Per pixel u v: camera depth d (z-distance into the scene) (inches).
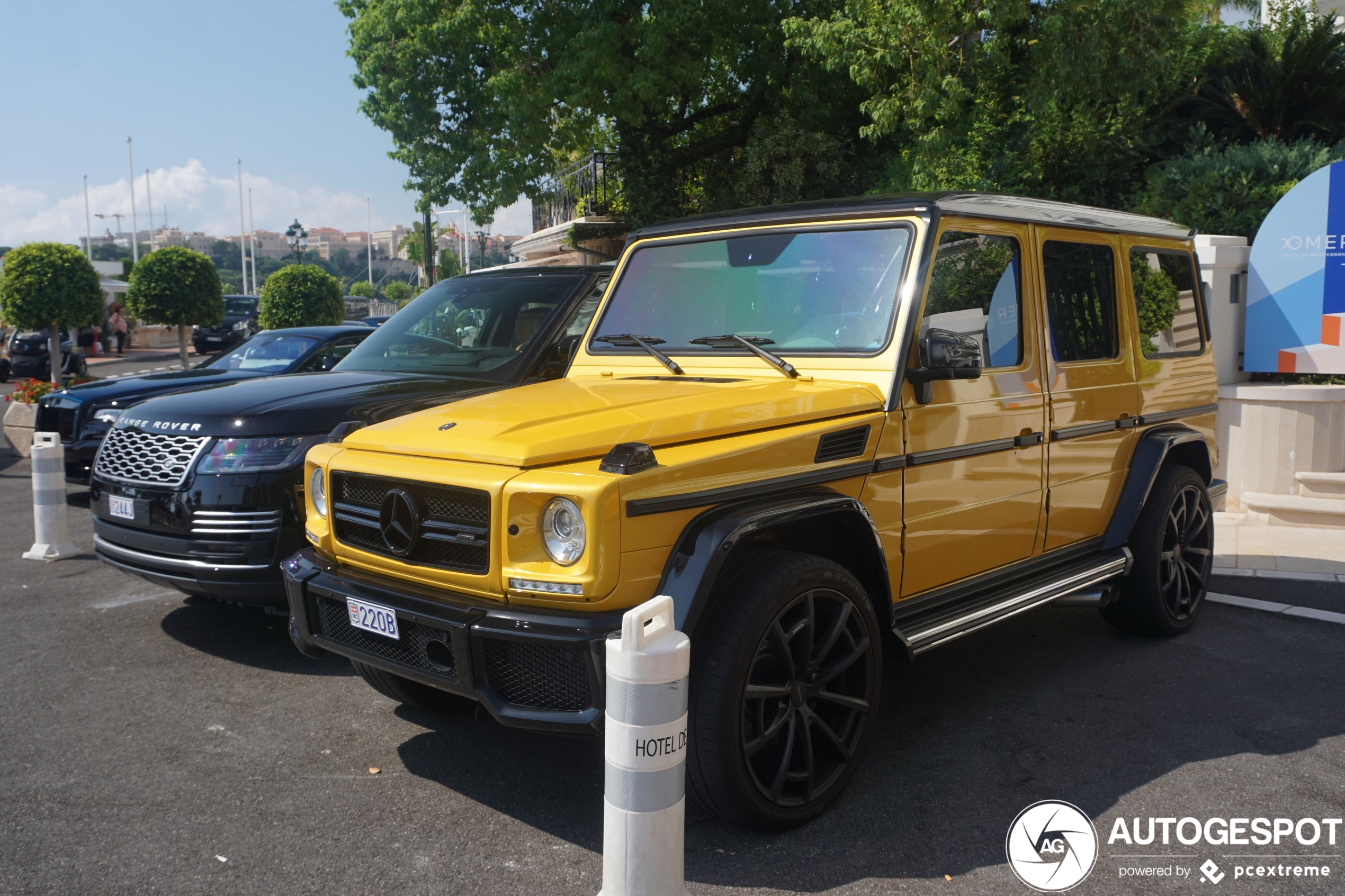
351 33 664.4
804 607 117.2
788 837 118.0
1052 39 461.4
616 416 118.3
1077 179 505.0
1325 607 218.4
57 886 109.0
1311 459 301.9
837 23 507.8
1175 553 193.5
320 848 117.6
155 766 140.9
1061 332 167.2
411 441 123.0
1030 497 159.5
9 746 147.9
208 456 176.7
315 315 876.6
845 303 141.4
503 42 659.4
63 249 577.0
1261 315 315.3
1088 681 172.2
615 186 764.0
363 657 125.0
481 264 2385.6
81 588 239.1
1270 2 557.9
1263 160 400.5
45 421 333.7
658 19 616.7
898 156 600.1
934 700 163.9
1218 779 134.1
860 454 129.3
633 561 105.8
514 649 109.6
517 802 129.7
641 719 91.7
